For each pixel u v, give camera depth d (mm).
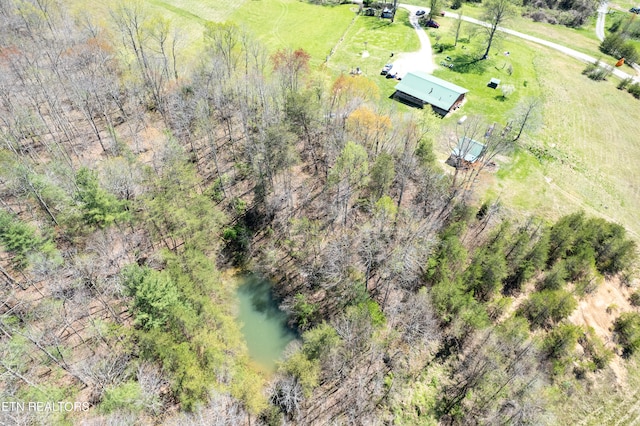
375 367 50656
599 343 54375
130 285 44500
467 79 109688
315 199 70125
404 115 84312
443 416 47625
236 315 57375
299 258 62031
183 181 59844
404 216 63344
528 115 93312
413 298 53938
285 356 51688
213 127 76188
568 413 49375
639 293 62188
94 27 90688
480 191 75938
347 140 67562
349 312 50875
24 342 44219
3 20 87000
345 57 117312
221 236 65000
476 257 57656
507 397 47062
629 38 139125
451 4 151250
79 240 54406
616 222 74000
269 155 63656
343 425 45938
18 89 74000
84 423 40625
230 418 40250
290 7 141250
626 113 103250
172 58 96250
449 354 52531
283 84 77188
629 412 50156
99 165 66000
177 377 41781
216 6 133125
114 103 82375
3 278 52125
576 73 118062
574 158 87375
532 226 69312
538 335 55656
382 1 148875
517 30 140625
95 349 47031
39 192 54375
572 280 62094
